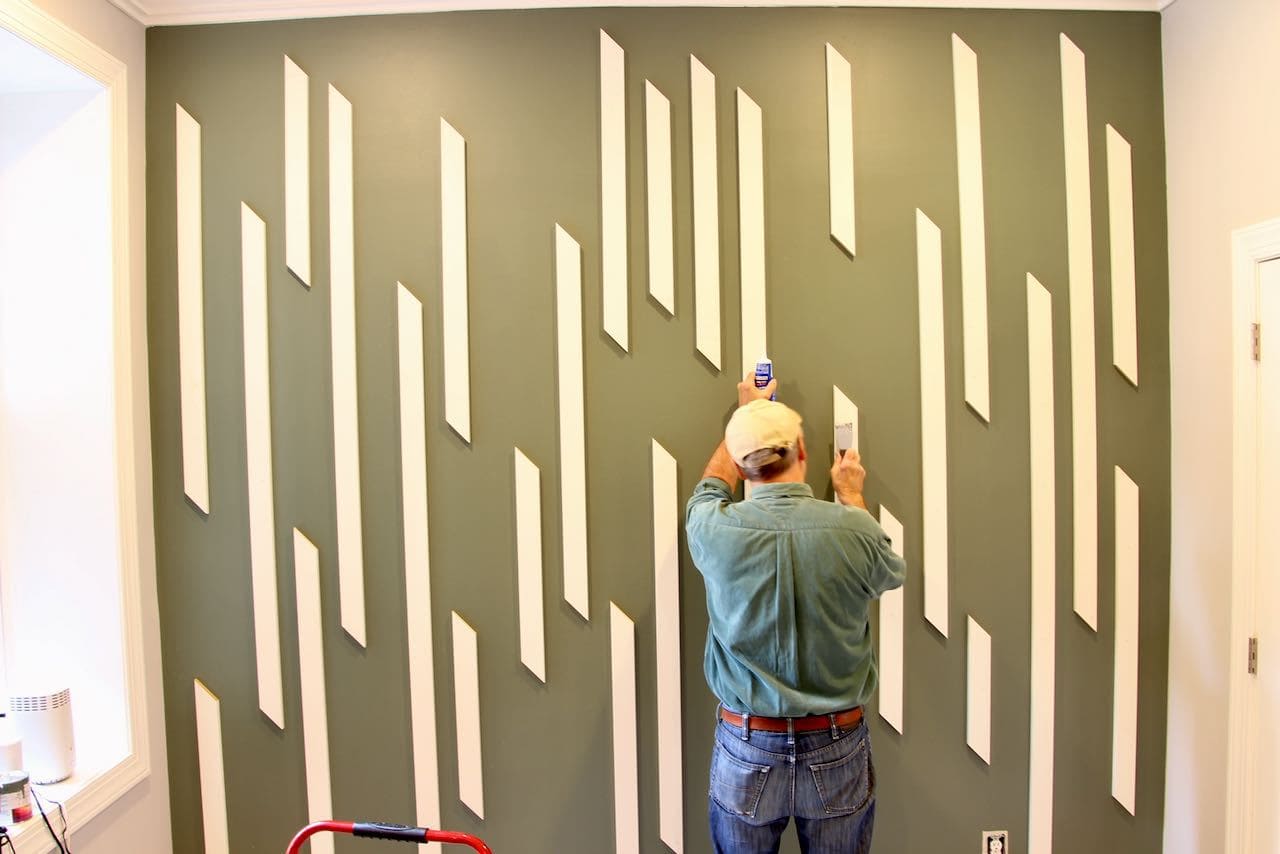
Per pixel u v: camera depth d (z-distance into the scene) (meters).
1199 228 1.61
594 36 1.68
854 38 1.68
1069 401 1.70
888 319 1.69
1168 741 1.73
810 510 1.37
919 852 1.75
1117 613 1.72
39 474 1.61
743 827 1.41
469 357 1.69
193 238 1.68
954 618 1.72
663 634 1.71
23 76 1.52
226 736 1.74
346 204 1.67
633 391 1.69
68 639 1.62
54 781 1.49
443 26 1.67
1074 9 1.68
